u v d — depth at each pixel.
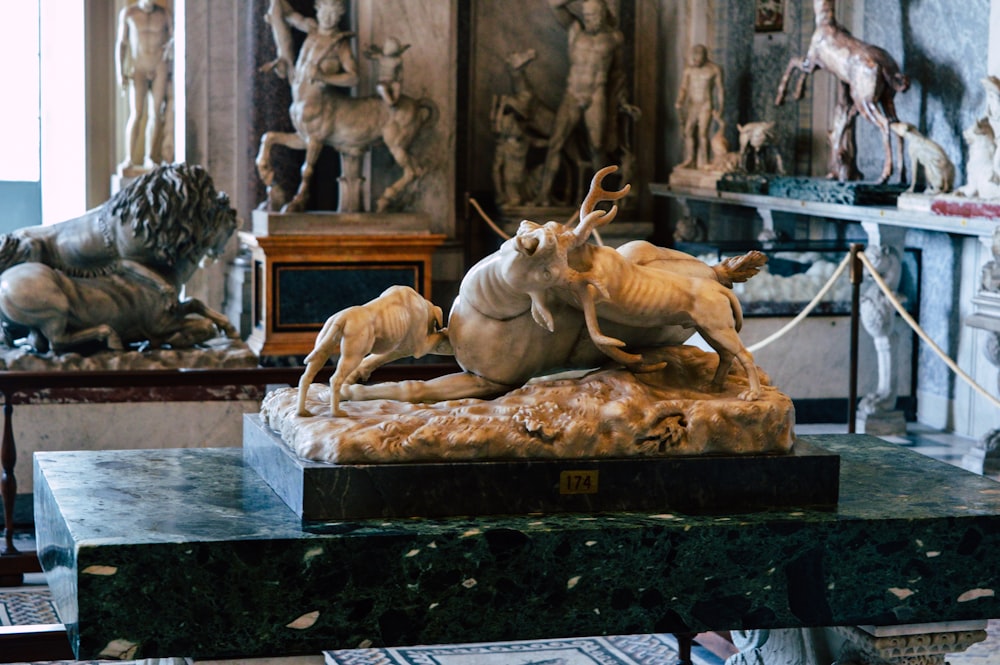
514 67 12.16
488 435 3.47
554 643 5.89
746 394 3.66
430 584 3.30
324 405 3.73
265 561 3.20
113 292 7.56
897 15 10.79
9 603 6.13
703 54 11.64
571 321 3.70
